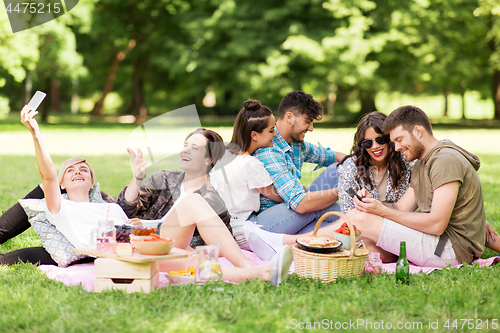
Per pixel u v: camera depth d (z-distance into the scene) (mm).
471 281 2678
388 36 17656
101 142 13789
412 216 2998
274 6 19781
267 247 3262
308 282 2664
